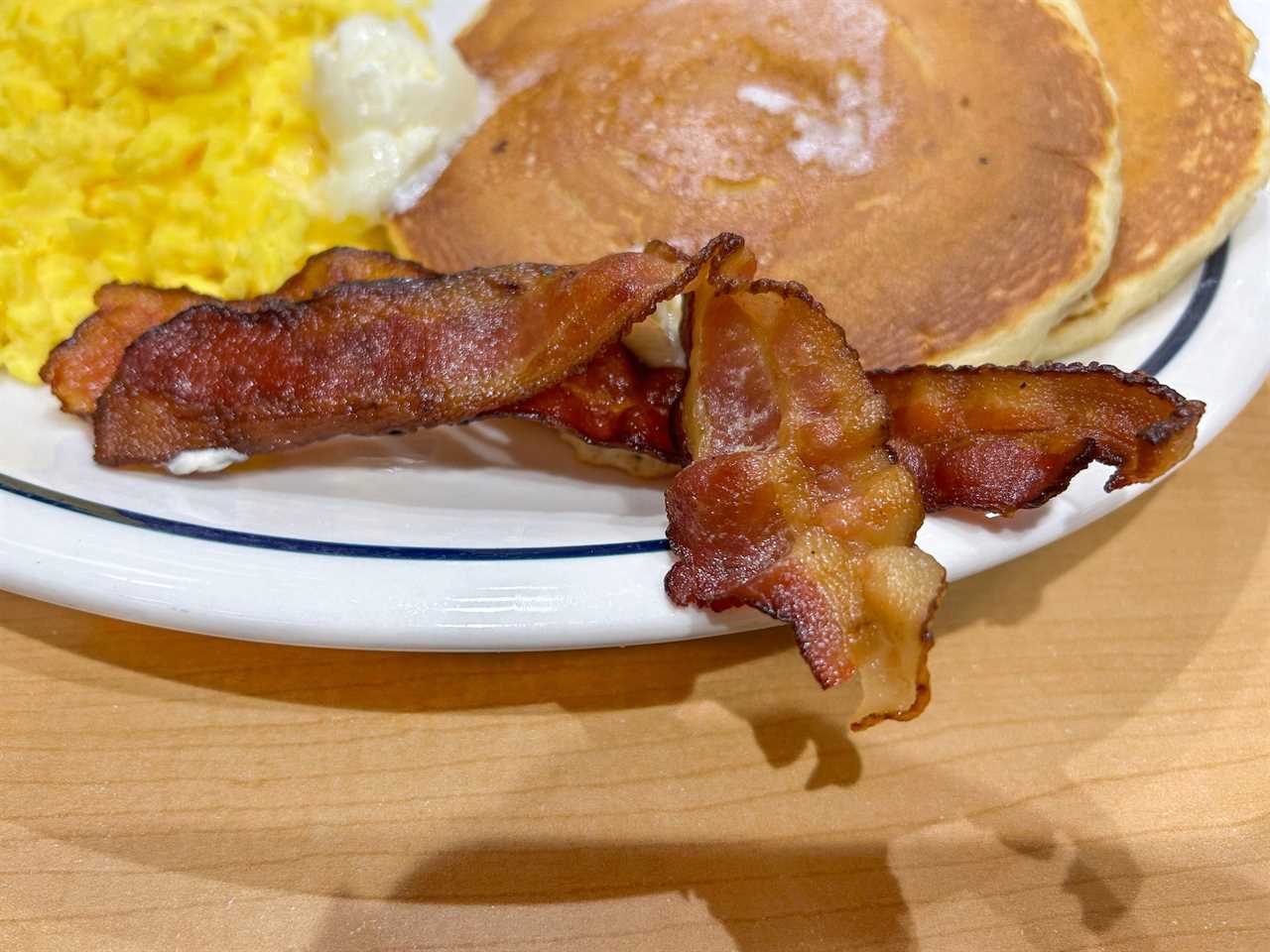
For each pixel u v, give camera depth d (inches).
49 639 9.6
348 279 10.1
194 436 9.8
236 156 11.0
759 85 10.6
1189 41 11.6
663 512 9.9
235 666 9.6
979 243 10.1
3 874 8.7
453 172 10.9
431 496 10.0
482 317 9.7
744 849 9.1
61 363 10.1
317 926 8.7
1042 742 9.6
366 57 10.8
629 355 9.8
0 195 11.0
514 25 11.4
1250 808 9.4
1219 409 10.2
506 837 9.0
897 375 9.4
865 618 8.7
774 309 9.2
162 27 10.8
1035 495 9.3
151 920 8.6
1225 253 11.1
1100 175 10.4
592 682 9.7
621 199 10.4
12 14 11.2
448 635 9.0
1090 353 10.7
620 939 8.7
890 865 9.1
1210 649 10.1
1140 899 9.0
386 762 9.3
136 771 9.1
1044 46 10.7
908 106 10.4
